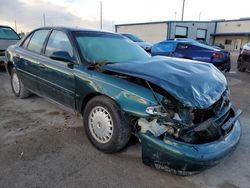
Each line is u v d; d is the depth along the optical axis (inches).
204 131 97.6
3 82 264.1
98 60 132.2
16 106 182.7
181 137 95.7
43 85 156.6
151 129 99.0
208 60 317.7
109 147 114.9
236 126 115.9
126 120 110.1
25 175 101.0
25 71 174.7
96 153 118.7
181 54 340.5
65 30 146.1
